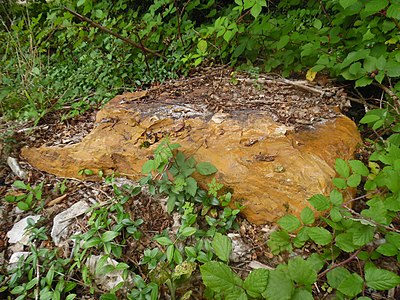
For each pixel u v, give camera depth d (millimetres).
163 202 2312
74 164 2633
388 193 2090
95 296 1946
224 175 2250
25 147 2820
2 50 4602
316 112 2666
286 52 3205
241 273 1984
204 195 2236
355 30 2912
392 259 2020
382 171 2064
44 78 3838
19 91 3529
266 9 4621
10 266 2062
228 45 3666
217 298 1771
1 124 3232
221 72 3445
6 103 3473
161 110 2717
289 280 1554
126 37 3734
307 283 1558
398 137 2344
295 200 2121
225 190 2258
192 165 2279
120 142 2557
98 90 3471
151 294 1791
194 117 2584
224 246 1746
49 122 3211
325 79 3195
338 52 2982
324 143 2340
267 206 2182
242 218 2279
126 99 2988
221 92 3051
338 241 1785
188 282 1928
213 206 2258
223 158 2293
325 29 2982
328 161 2238
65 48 4422
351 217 1842
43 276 2012
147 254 1984
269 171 2188
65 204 2441
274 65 3289
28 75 3730
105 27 3721
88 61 3766
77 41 3863
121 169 2580
